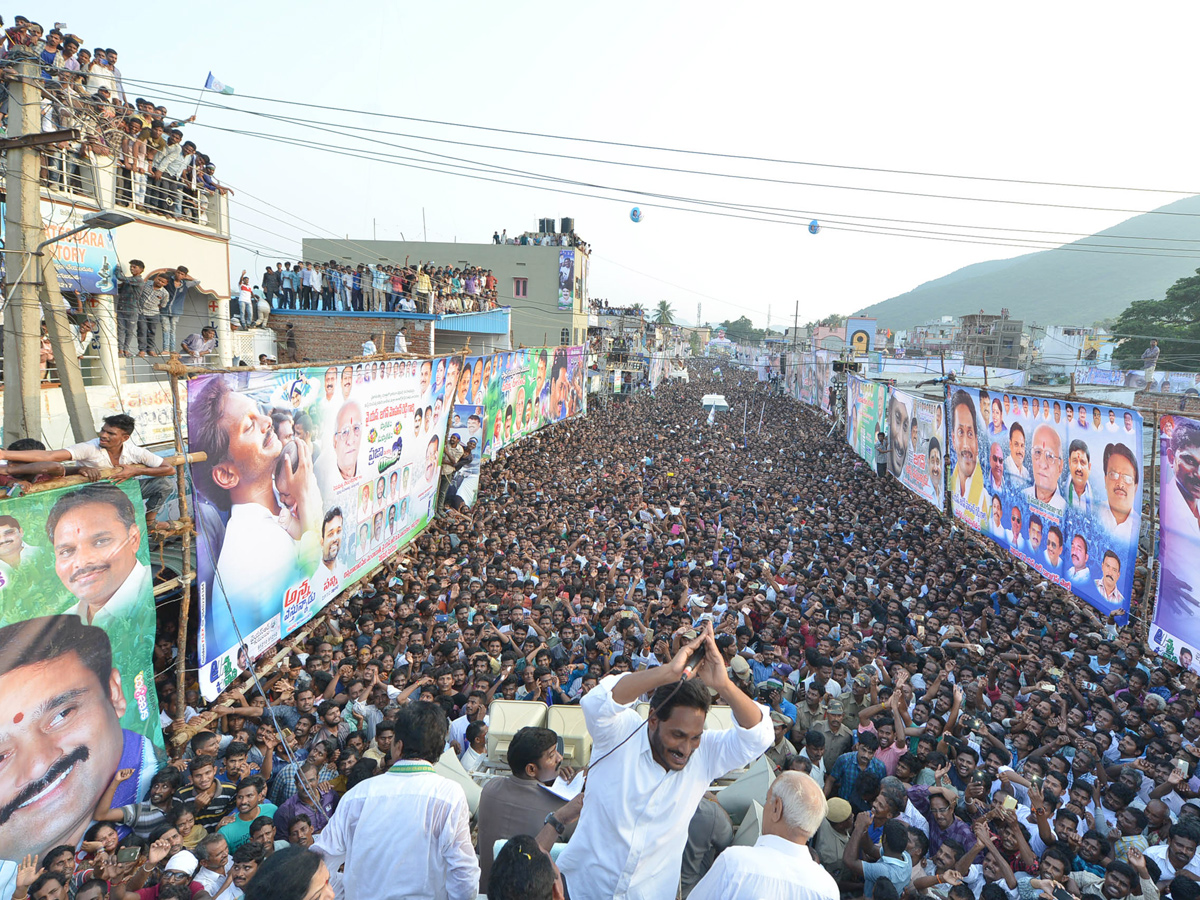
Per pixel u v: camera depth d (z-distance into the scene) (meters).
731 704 2.87
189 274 15.46
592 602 11.51
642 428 38.97
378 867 3.06
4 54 7.55
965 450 17.62
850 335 64.94
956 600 12.50
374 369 11.56
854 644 9.81
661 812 2.85
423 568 12.91
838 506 21.67
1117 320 63.38
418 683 8.38
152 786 6.08
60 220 11.41
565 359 32.72
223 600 7.61
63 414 11.80
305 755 7.14
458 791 3.19
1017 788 6.69
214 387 7.40
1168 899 5.61
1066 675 9.34
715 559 14.12
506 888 2.52
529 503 18.86
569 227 51.78
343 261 46.12
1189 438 9.48
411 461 13.47
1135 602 11.52
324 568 10.05
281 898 2.37
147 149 13.88
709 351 157.75
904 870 5.55
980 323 61.12
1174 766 6.80
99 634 5.77
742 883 2.58
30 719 5.15
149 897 5.17
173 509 7.89
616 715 2.92
